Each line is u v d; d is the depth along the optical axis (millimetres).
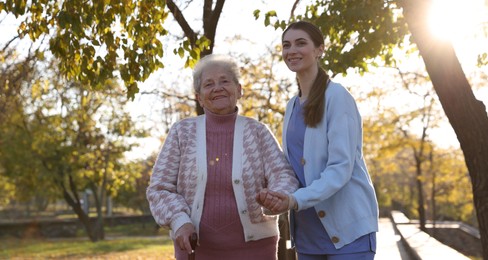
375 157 25438
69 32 6602
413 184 44250
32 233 42406
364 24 8766
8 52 8930
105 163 32875
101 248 29422
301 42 3699
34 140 31391
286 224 6832
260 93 13008
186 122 3709
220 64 3645
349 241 3549
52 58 9508
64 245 32906
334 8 8680
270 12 8406
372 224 3592
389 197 45625
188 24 8273
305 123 3631
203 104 3707
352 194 3566
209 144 3625
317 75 3699
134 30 6773
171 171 3625
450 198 30844
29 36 6977
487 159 7055
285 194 3320
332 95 3590
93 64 6820
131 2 6633
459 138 7125
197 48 7031
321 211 3582
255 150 3637
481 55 9484
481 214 7148
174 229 3395
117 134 30562
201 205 3574
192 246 3387
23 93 10586
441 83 7016
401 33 8805
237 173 3578
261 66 12812
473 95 7043
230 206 3576
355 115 3592
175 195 3537
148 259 22031
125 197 50500
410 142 24719
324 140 3584
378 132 23484
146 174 39000
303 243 3717
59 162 33562
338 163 3473
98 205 37625
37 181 34469
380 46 8930
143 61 6754
